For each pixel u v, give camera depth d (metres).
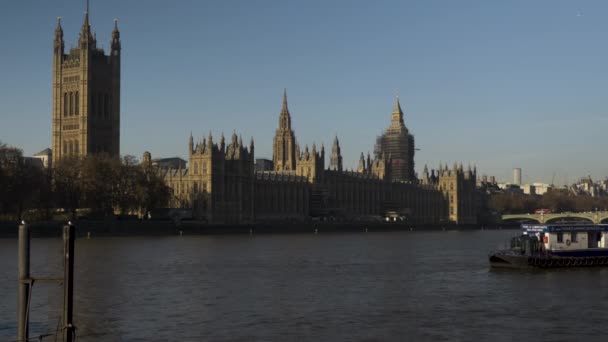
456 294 100.56
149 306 89.19
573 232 135.75
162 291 101.81
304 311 86.69
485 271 129.88
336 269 133.88
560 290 103.81
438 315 84.69
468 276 122.00
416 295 99.69
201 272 126.12
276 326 78.06
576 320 82.06
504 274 124.31
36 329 75.38
